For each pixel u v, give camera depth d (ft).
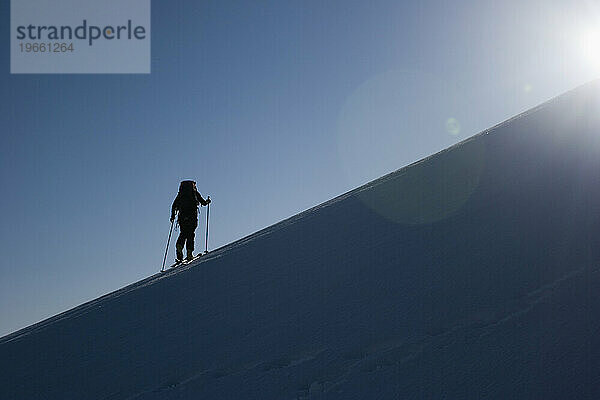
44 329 28.32
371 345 16.79
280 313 20.97
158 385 17.98
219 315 22.53
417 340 16.33
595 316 15.39
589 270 17.92
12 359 24.49
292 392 15.23
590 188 24.82
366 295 20.38
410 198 31.50
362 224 29.27
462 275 19.83
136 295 29.32
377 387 14.43
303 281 23.61
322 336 18.15
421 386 14.08
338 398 14.35
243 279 26.32
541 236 21.38
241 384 16.33
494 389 13.50
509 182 28.68
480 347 15.14
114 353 21.85
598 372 13.41
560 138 33.30
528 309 16.47
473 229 23.93
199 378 17.46
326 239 28.66
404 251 23.68
